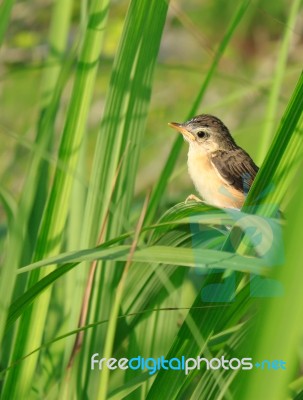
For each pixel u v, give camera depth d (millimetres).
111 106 6648
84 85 6355
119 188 6797
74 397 6660
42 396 7387
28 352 6199
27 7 15297
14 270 5125
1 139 13633
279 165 5195
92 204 6668
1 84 14898
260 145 8258
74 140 6316
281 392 3311
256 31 17766
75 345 6258
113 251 5113
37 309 6227
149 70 6746
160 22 6641
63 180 6293
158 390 5727
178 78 17609
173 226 6070
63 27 8523
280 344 3184
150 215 7328
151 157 17141
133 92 6727
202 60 17484
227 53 17125
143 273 6930
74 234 7836
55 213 6281
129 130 6770
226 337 6359
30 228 7508
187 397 7086
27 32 14898
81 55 6379
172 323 7312
